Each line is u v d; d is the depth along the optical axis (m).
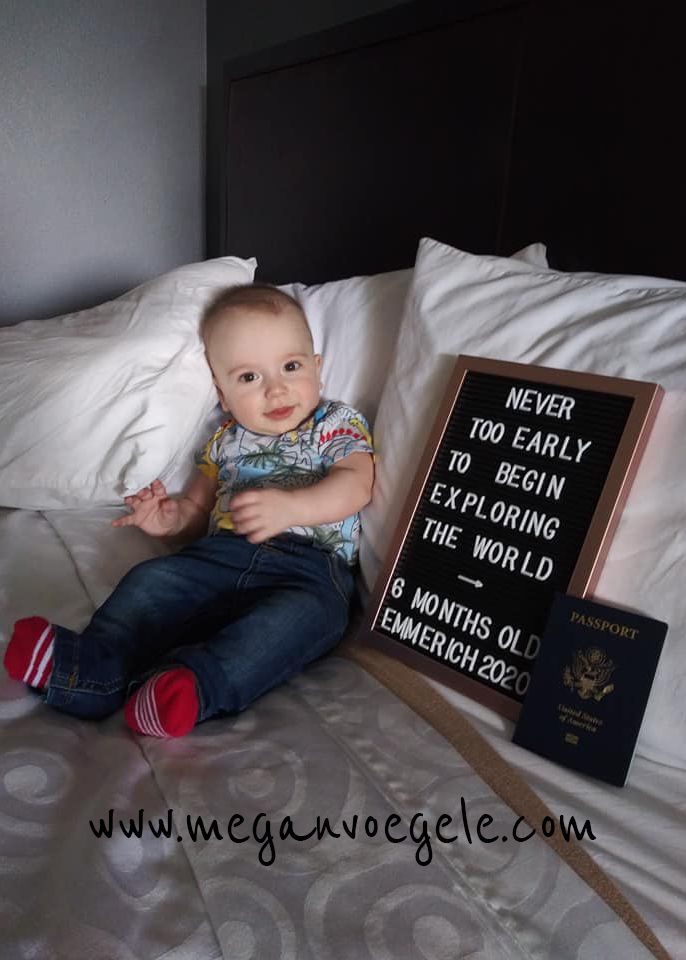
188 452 1.25
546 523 0.86
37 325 1.43
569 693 0.77
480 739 0.77
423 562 0.95
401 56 1.43
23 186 2.07
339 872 0.60
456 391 0.98
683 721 0.73
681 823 0.67
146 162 2.19
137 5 2.06
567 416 0.88
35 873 0.58
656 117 1.06
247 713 0.83
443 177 1.39
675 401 0.83
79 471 1.21
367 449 1.10
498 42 1.25
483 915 0.57
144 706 0.76
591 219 1.17
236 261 1.36
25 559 1.09
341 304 1.29
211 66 2.16
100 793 0.67
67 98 2.05
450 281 1.06
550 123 1.20
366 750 0.75
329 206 1.68
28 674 0.80
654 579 0.78
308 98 1.68
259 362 1.14
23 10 1.94
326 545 1.06
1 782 0.68
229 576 1.02
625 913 0.57
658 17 1.03
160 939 0.54
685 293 0.89
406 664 0.92
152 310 1.25
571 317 0.94
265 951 0.53
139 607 0.95
